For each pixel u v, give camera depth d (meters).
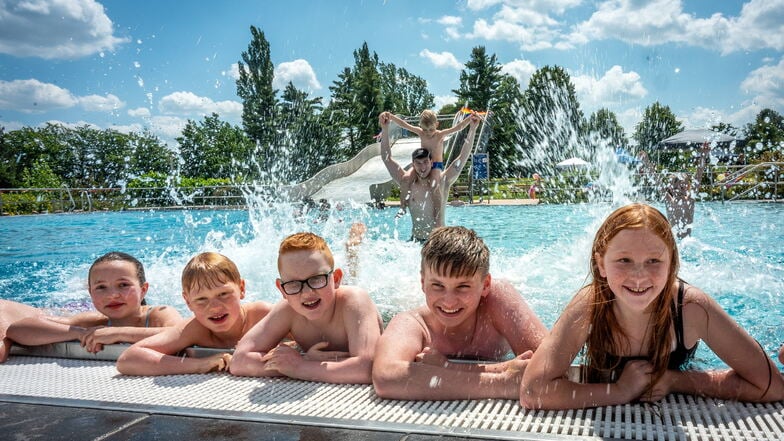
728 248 5.82
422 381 1.73
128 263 2.64
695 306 1.68
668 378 1.66
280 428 1.48
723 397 1.65
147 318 2.66
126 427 1.50
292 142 32.50
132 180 18.31
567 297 3.80
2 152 24.50
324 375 1.94
